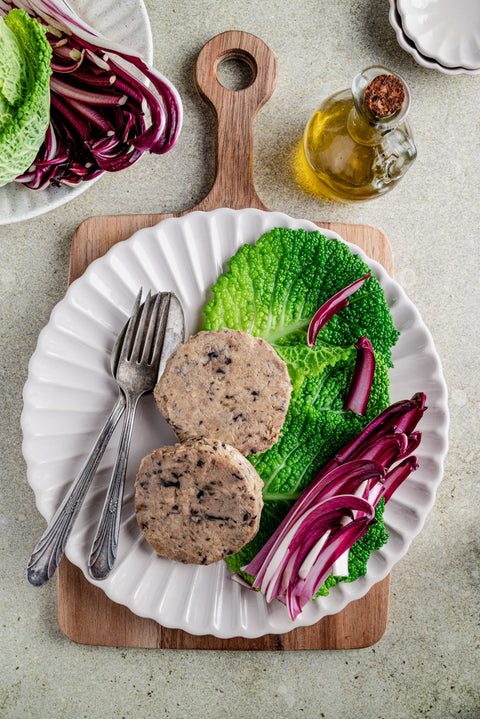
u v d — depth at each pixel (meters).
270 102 0.63
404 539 0.59
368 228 0.61
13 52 0.52
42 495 0.57
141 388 0.57
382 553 0.59
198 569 0.58
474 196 0.64
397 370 0.60
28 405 0.57
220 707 0.62
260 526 0.58
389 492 0.58
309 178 0.63
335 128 0.58
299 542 0.57
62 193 0.59
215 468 0.55
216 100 0.60
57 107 0.58
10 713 0.61
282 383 0.56
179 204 0.63
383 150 0.57
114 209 0.62
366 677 0.63
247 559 0.58
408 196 0.64
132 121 0.57
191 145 0.63
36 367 0.58
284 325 0.59
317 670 0.62
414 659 0.63
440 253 0.64
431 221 0.64
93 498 0.58
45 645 0.61
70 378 0.58
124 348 0.57
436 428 0.59
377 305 0.58
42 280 0.62
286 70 0.63
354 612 0.60
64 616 0.59
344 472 0.56
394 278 0.64
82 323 0.58
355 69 0.63
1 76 0.52
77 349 0.58
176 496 0.56
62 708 0.61
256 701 0.62
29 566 0.55
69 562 0.59
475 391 0.64
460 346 0.64
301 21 0.63
